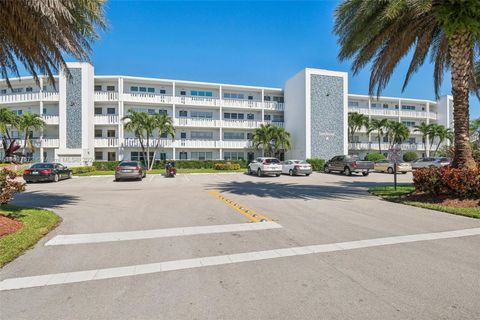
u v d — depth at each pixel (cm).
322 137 3550
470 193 905
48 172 1938
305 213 831
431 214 810
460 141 1007
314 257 465
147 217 783
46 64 912
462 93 1001
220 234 609
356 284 364
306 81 3528
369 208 907
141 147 3491
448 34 952
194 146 3688
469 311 299
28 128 3156
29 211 803
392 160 1334
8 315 294
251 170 2716
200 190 1443
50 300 326
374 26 998
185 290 350
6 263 441
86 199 1127
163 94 3631
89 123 3288
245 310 303
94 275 397
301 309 304
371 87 1270
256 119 4097
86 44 935
